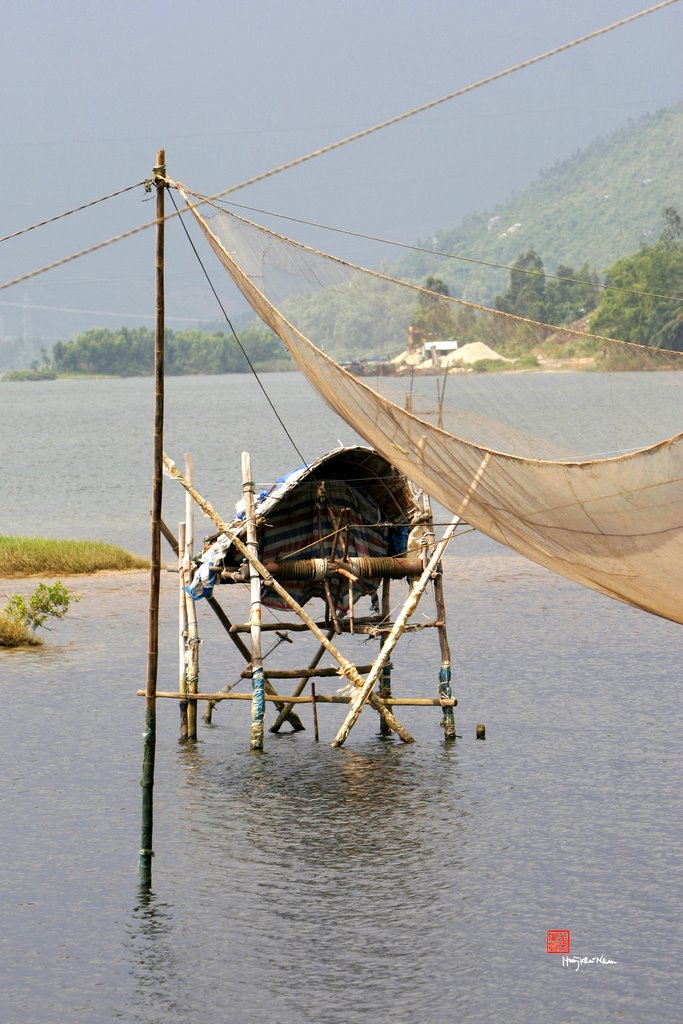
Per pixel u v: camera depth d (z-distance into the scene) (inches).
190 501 1659.7
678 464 1023.0
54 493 5241.1
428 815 1368.1
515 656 2075.5
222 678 1951.3
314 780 1487.5
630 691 1850.4
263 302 1225.4
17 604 2230.6
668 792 1423.5
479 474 1090.7
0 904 1165.7
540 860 1243.8
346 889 1187.9
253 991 1013.2
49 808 1405.0
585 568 1145.4
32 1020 973.2
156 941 1095.0
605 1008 979.3
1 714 1761.8
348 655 2090.3
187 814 1384.1
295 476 1608.0
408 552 1638.8
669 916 1123.3
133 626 2331.4
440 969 1039.0
